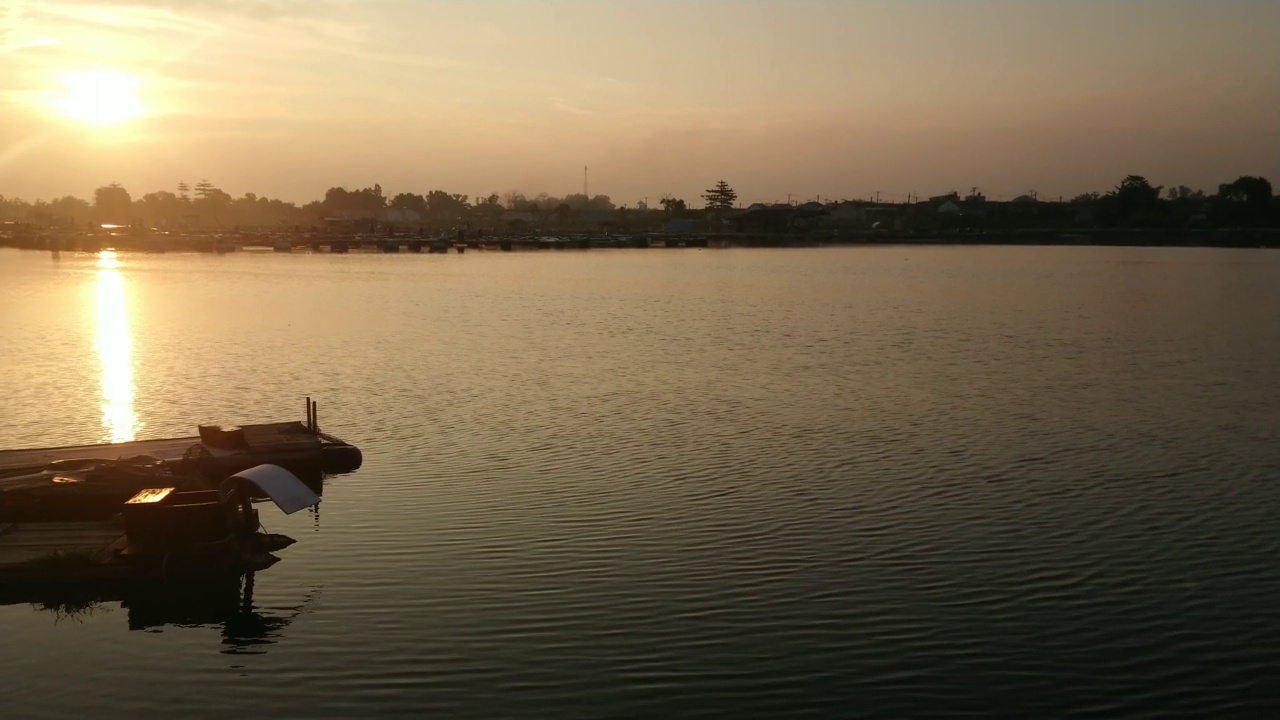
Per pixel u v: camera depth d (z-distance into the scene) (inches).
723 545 880.9
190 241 7416.3
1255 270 5064.0
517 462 1134.4
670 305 3152.1
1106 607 768.3
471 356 1946.4
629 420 1350.9
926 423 1348.4
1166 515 970.7
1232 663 689.6
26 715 632.4
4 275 4414.4
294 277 4431.6
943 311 2972.4
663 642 708.0
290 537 900.6
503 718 620.4
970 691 652.1
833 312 2930.6
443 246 7367.1
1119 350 2098.9
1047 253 7386.8
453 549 872.3
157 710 637.3
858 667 678.5
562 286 3986.2
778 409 1430.9
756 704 635.5
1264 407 1473.9
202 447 1065.5
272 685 663.1
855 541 893.2
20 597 802.2
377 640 714.8
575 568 831.1
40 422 1332.4
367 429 1290.6
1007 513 971.9
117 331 2316.7
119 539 860.0
